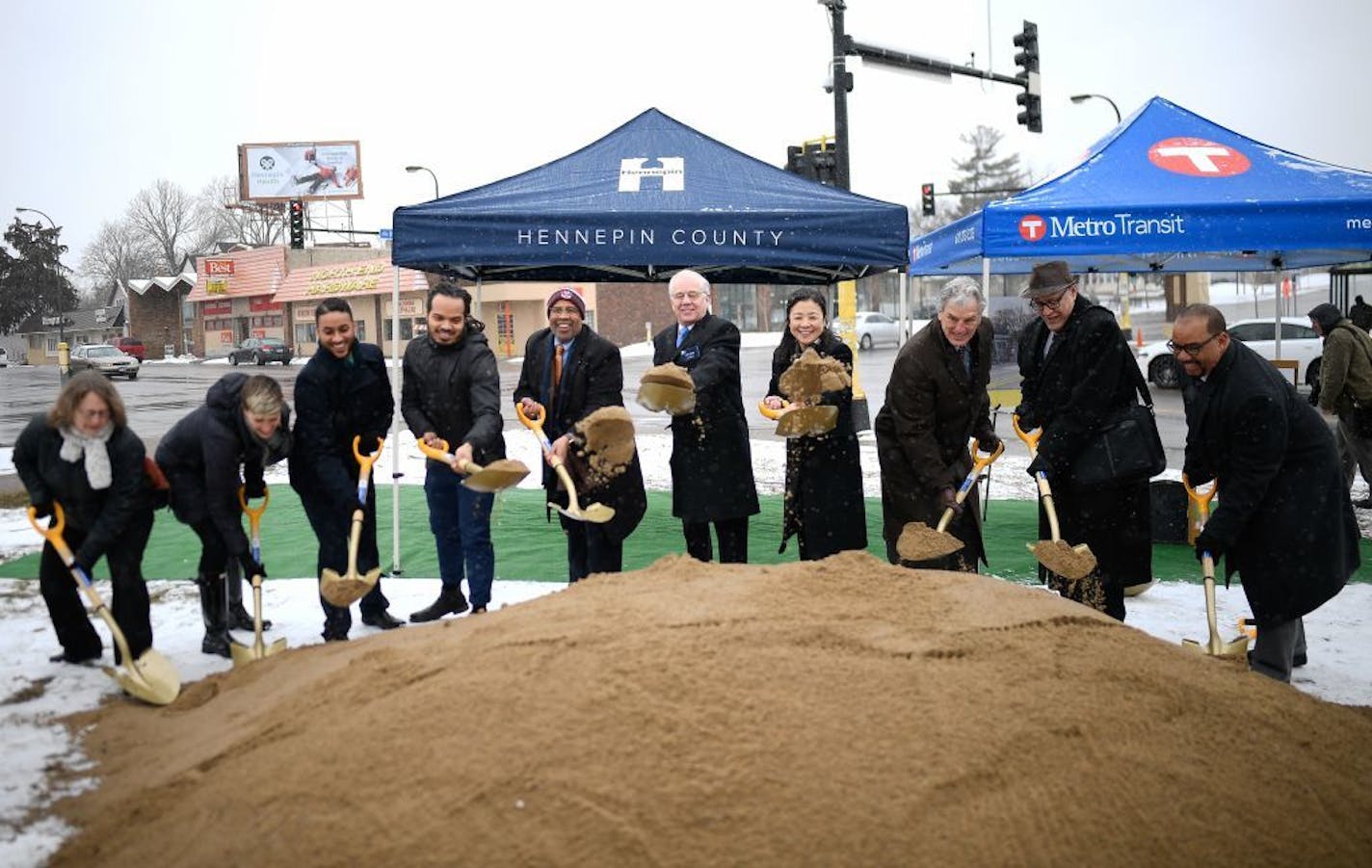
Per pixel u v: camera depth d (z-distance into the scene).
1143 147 7.38
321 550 4.86
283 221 70.12
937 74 14.27
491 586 5.68
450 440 5.12
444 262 6.37
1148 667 3.02
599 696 2.65
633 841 2.26
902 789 2.39
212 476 4.32
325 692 3.10
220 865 2.38
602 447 4.63
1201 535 3.99
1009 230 6.52
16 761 3.30
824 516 5.04
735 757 2.46
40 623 5.20
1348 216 6.45
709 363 5.02
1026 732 2.61
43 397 27.66
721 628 3.03
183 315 62.47
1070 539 4.64
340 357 4.83
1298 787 2.64
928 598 3.37
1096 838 2.36
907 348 4.66
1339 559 3.96
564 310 5.06
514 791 2.39
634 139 7.29
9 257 76.38
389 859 2.27
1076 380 4.50
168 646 4.87
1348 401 7.88
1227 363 4.02
